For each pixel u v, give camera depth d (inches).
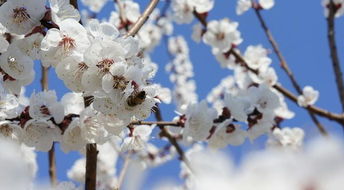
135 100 20.6
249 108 27.0
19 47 22.3
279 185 7.4
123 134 24.3
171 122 25.1
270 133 35.1
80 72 21.1
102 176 45.3
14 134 22.6
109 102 21.0
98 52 20.8
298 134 36.1
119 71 20.5
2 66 22.4
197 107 25.8
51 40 21.3
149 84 21.4
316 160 7.3
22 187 7.9
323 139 7.3
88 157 22.4
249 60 40.0
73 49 21.3
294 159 7.5
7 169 7.8
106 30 21.3
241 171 7.7
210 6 41.1
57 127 22.7
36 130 22.7
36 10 22.0
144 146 24.4
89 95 21.0
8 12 21.9
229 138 26.4
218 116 26.2
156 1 26.5
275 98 27.5
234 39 40.4
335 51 31.5
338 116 33.2
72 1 23.8
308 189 7.2
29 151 26.6
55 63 21.4
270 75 38.2
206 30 40.9
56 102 22.6
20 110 23.0
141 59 21.0
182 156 32.7
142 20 26.0
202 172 7.8
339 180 7.1
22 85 23.0
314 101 34.9
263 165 7.6
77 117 22.7
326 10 38.5
